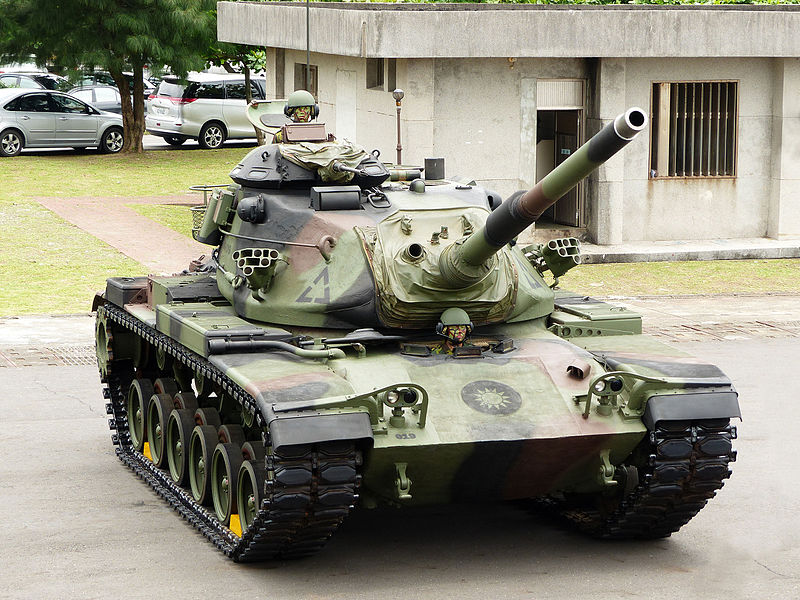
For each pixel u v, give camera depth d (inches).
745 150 1202.0
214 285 586.2
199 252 1147.9
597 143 398.0
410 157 1107.9
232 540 490.3
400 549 500.7
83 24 1648.6
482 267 491.2
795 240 1207.6
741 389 742.5
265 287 521.7
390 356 498.6
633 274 1098.1
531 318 539.5
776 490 569.9
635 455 488.1
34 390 747.4
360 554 494.6
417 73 1094.4
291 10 1245.7
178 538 512.4
